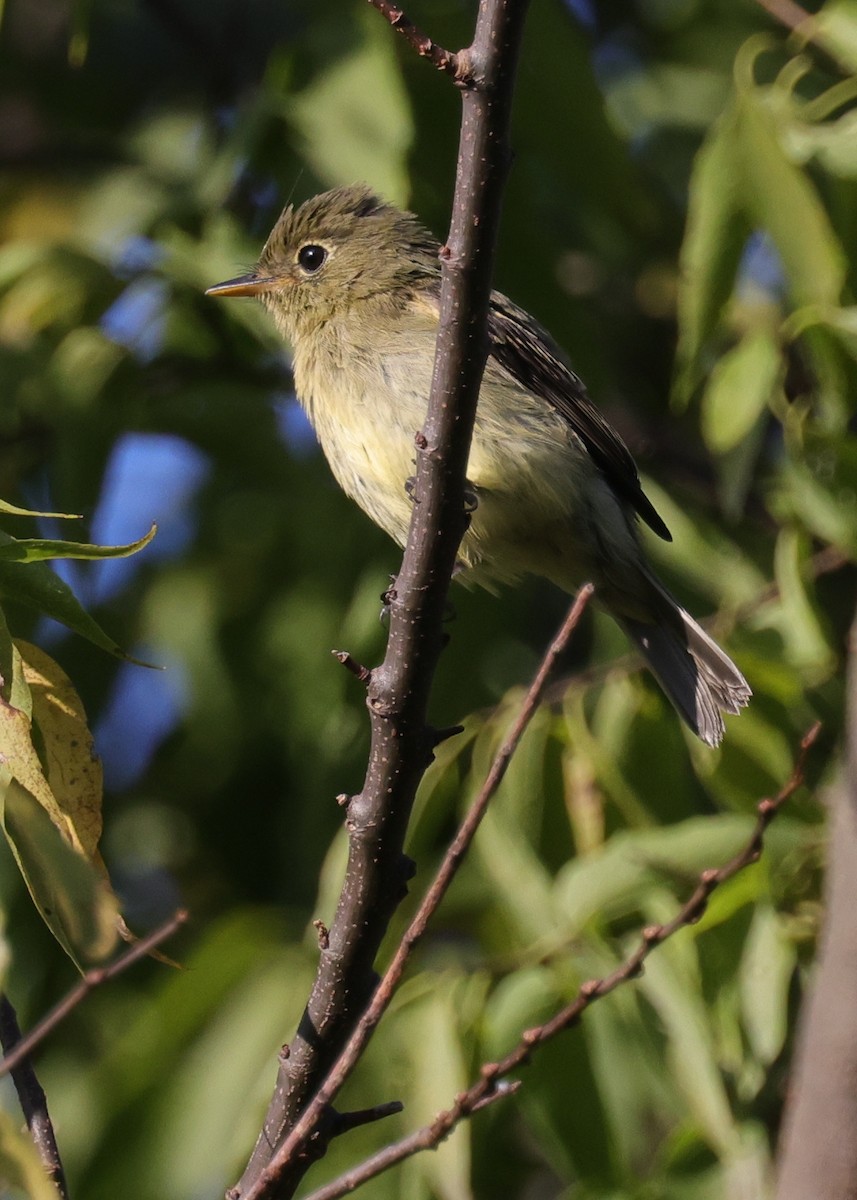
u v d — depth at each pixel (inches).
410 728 286.4
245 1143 372.2
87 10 439.5
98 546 270.2
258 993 395.2
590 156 469.4
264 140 489.7
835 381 406.0
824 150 414.9
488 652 459.2
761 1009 362.6
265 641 512.4
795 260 414.0
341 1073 258.7
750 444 417.4
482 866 402.3
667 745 406.0
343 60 451.5
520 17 270.8
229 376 520.7
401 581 288.5
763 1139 372.2
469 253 280.2
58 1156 266.8
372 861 286.0
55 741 274.5
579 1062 368.2
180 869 527.8
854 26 421.7
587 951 368.8
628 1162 383.9
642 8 617.0
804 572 407.8
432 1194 361.1
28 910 454.0
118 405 468.1
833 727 413.7
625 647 445.1
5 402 461.4
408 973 398.6
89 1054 460.8
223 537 539.5
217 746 528.7
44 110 589.3
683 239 569.0
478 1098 266.1
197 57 603.5
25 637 438.9
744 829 370.9
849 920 327.0
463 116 277.0
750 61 416.2
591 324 489.7
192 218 499.8
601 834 391.9
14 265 485.7
